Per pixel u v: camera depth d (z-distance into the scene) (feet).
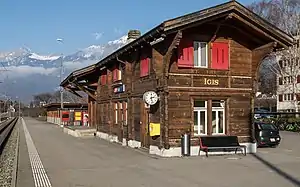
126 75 81.00
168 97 62.80
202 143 63.52
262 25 64.80
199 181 42.47
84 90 116.98
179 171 49.06
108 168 51.80
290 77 180.96
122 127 86.94
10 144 89.92
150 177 44.91
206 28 65.51
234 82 67.62
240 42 68.39
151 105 67.82
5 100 408.67
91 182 42.11
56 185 40.68
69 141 95.40
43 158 62.95
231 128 67.41
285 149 77.10
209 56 65.92
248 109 68.69
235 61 67.87
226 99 67.15
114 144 86.12
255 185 40.47
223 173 47.65
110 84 97.55
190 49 64.54
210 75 65.82
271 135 81.35
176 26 57.72
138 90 75.41
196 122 65.41
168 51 60.64
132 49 73.97
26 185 40.86
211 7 60.08
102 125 106.83
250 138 68.80
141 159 60.18
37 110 411.34
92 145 84.17
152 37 61.62
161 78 63.46
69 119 179.32
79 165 54.80
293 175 46.34
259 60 68.13
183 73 63.98
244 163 56.13
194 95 64.44
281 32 66.03
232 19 64.28
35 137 110.32
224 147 63.98
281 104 215.51
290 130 139.13
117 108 91.97
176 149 63.05
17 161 59.16
